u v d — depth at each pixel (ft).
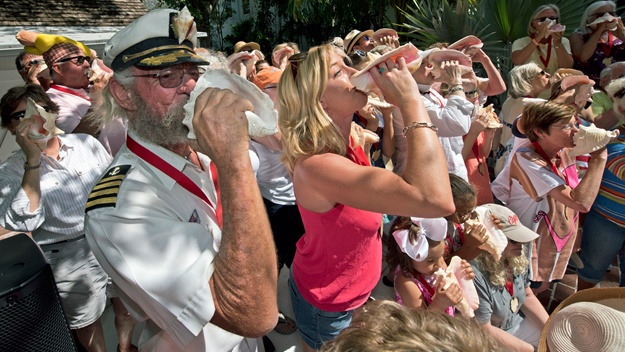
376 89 4.89
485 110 10.22
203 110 3.24
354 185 4.39
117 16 32.68
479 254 7.09
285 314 9.09
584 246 9.95
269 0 57.82
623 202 8.95
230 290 3.16
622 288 4.51
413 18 23.43
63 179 7.06
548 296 10.53
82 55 9.44
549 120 8.14
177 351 4.21
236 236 3.13
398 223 6.56
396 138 8.84
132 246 3.37
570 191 8.23
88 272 7.43
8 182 6.63
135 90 3.89
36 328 2.42
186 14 3.94
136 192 3.78
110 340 8.98
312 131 4.90
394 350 2.18
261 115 3.58
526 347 7.07
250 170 3.26
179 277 3.22
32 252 2.63
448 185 4.05
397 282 6.81
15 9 28.22
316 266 5.75
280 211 9.45
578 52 16.51
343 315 5.89
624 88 9.14
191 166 4.23
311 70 4.95
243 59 13.38
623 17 20.68
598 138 7.77
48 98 7.16
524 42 16.28
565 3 18.72
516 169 8.95
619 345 3.73
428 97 8.65
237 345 4.80
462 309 5.96
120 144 8.38
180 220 3.92
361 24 44.24
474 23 20.62
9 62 17.85
